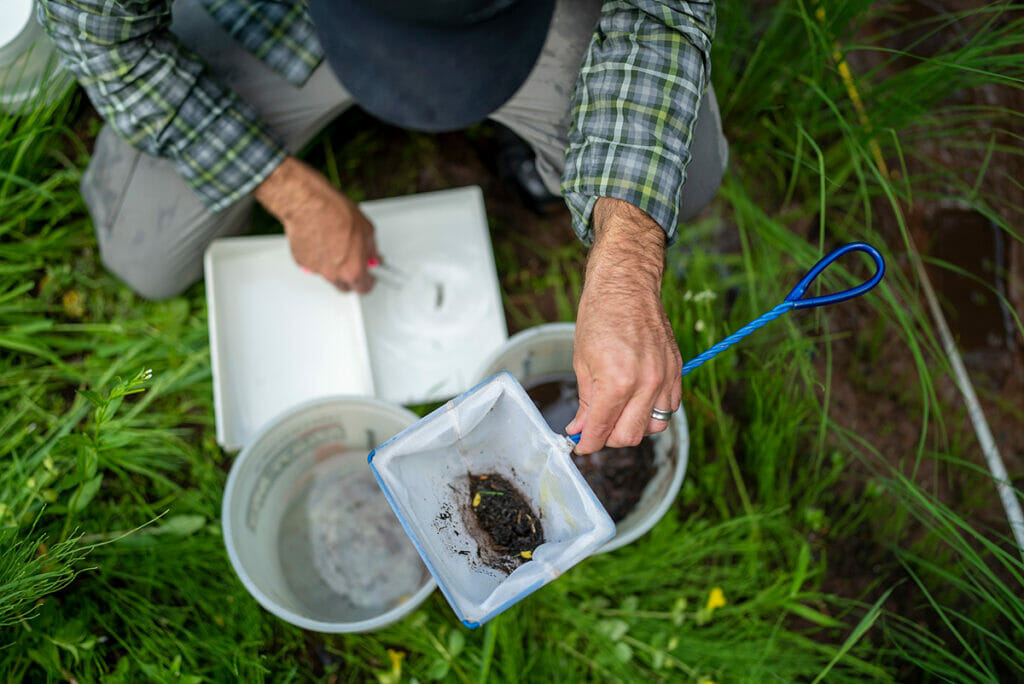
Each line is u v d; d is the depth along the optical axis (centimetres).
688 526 157
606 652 146
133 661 140
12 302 163
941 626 151
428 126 127
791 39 157
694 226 176
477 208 171
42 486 138
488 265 169
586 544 94
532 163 169
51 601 139
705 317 159
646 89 114
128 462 153
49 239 164
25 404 154
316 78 149
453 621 148
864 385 167
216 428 161
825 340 168
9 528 127
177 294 167
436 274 171
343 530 155
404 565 153
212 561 149
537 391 157
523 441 104
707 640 149
